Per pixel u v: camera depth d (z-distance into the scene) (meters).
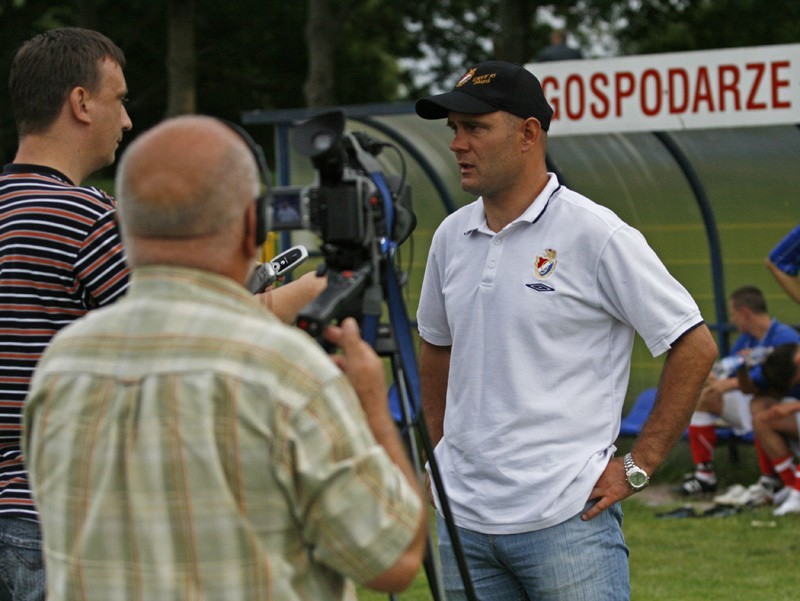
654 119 9.87
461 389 4.23
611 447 4.14
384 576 2.49
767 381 9.29
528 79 4.14
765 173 10.90
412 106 10.67
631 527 8.85
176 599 2.42
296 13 31.89
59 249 3.62
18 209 3.67
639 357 11.34
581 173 11.52
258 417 2.42
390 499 2.50
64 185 3.74
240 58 33.62
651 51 29.12
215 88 34.94
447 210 11.90
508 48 23.67
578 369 4.07
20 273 3.62
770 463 9.44
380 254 2.97
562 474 4.02
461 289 4.25
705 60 9.71
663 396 4.09
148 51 33.22
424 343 4.62
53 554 2.59
